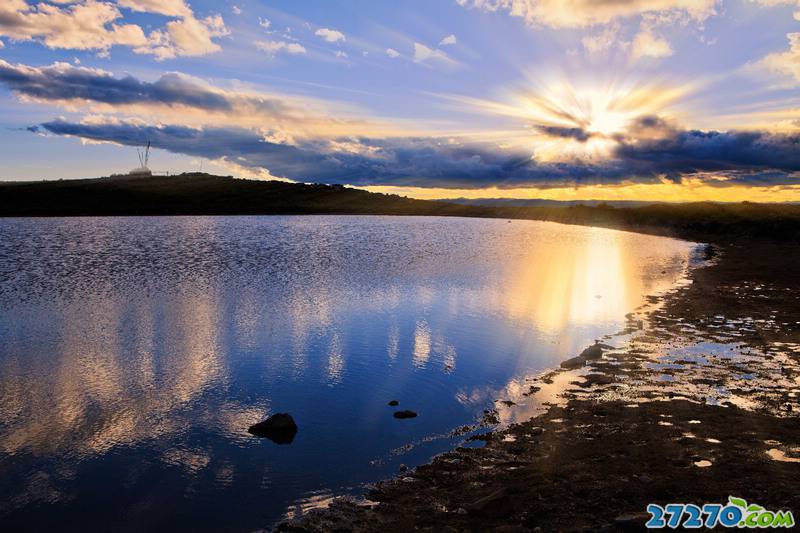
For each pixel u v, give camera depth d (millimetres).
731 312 19250
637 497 6910
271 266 32969
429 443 9359
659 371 12781
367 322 18453
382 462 8688
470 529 6496
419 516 6957
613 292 24016
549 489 7355
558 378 12570
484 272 30766
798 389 11391
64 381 12617
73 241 47688
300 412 10859
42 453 9133
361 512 7168
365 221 86062
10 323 18047
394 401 11344
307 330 17344
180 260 35500
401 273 30297
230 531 6887
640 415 10070
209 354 14766
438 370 13414
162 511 7363
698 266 32781
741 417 9820
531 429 9688
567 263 35000
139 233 56812
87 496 7773
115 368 13570
